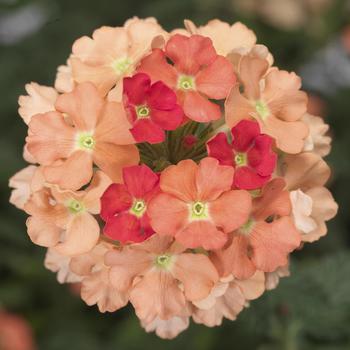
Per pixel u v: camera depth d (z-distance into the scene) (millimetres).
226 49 257
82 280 253
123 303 249
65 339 368
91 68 251
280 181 237
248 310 293
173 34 253
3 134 383
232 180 231
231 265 238
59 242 247
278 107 247
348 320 300
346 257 303
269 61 259
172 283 241
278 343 318
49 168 236
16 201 262
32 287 376
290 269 295
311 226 242
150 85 233
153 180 230
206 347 350
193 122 246
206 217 232
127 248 236
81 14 417
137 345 354
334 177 379
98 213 238
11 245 377
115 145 235
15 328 355
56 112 241
